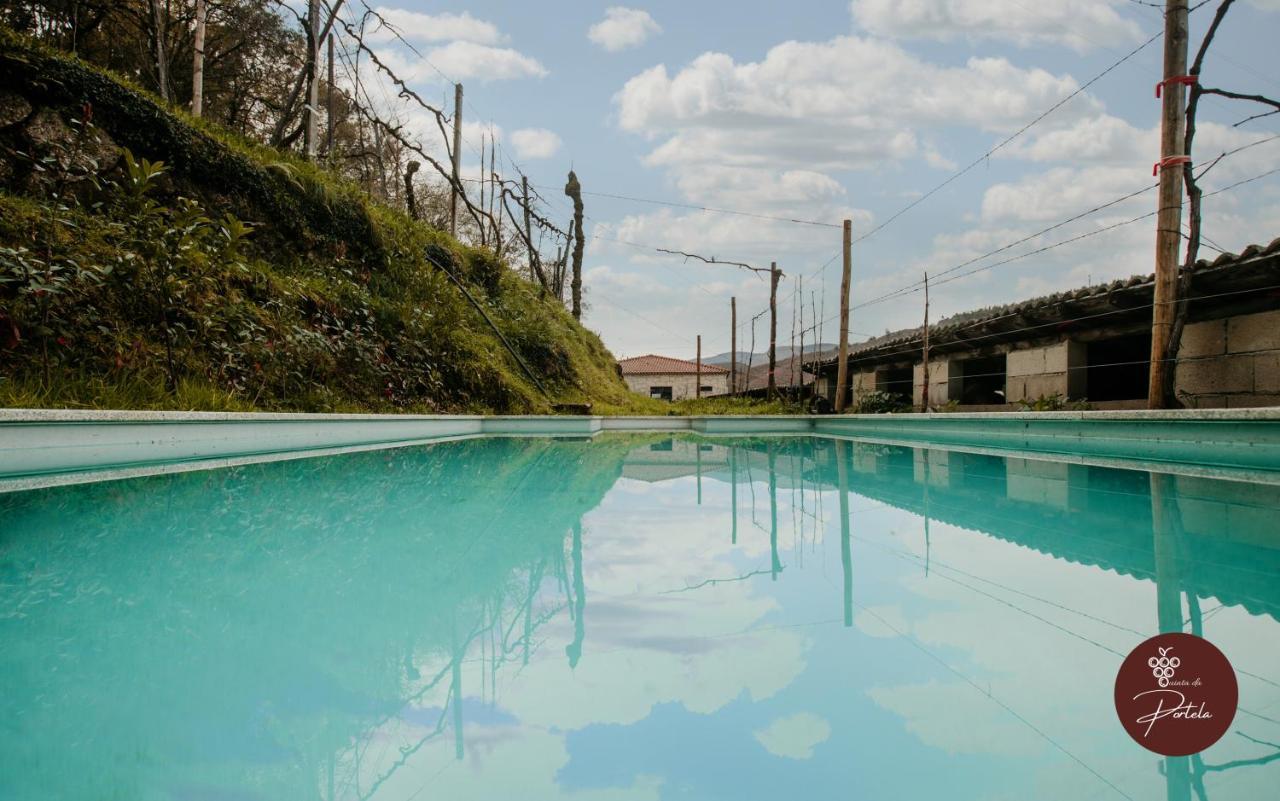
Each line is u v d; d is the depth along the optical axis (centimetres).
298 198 700
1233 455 384
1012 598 174
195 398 412
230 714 111
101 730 105
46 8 723
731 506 327
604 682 125
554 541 246
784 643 144
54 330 364
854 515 299
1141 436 444
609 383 1441
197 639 144
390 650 142
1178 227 484
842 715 112
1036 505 307
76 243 418
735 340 2125
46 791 88
